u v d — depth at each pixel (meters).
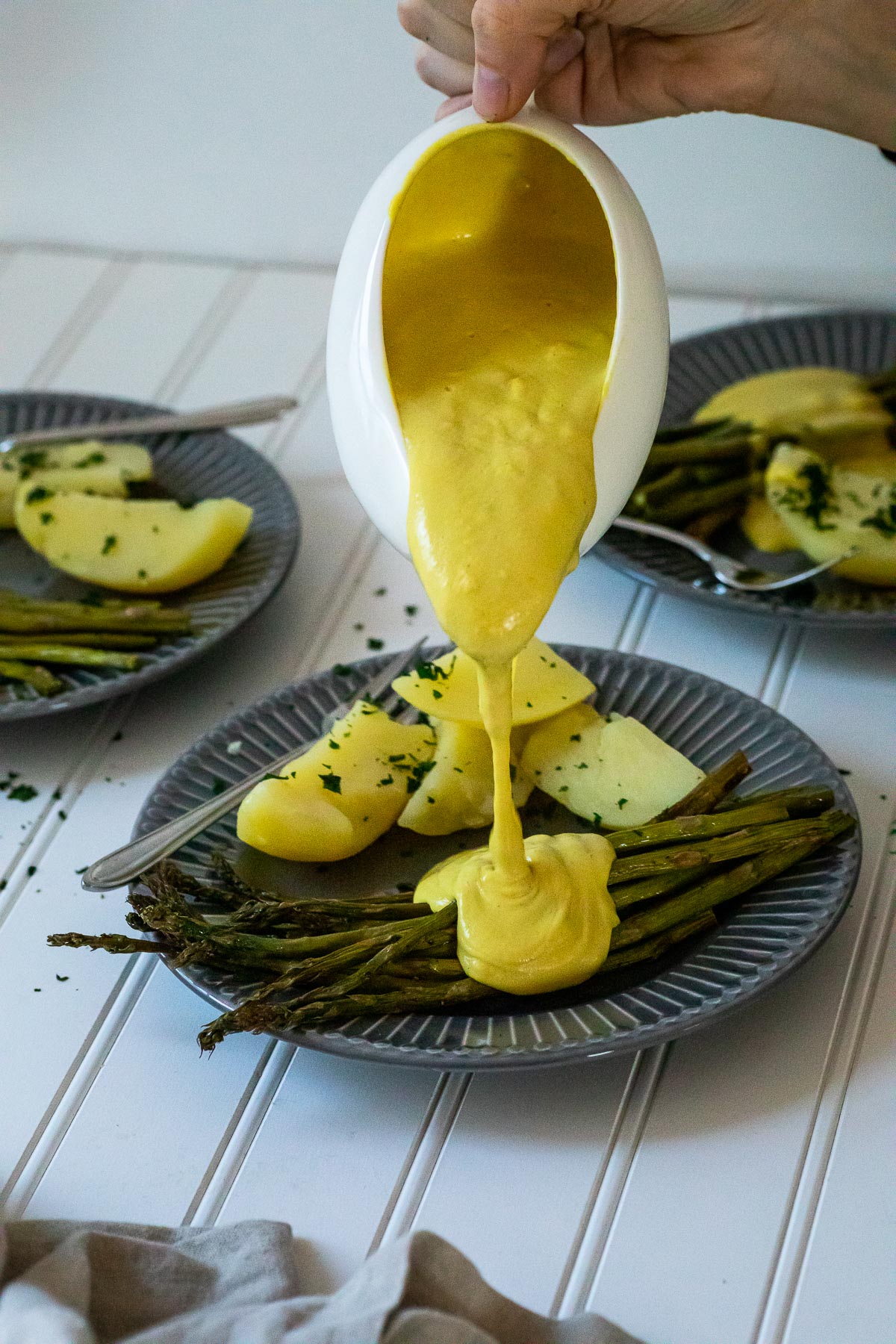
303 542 1.07
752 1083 0.77
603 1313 0.70
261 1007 0.75
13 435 1.14
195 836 0.85
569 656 0.92
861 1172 0.74
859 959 0.81
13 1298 0.67
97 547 1.00
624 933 0.78
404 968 0.77
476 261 0.81
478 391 0.75
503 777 0.76
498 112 0.76
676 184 1.23
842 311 1.15
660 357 0.75
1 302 1.34
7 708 0.92
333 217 1.35
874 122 0.97
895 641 0.96
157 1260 0.70
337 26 1.24
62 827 0.90
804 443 1.04
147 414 1.13
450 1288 0.67
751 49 0.94
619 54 0.95
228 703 0.96
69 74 1.31
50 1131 0.77
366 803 0.85
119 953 0.83
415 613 1.01
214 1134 0.76
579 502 0.73
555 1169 0.74
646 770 0.85
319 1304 0.68
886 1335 0.69
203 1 1.24
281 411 1.13
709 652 0.97
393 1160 0.75
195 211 1.38
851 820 0.81
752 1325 0.70
